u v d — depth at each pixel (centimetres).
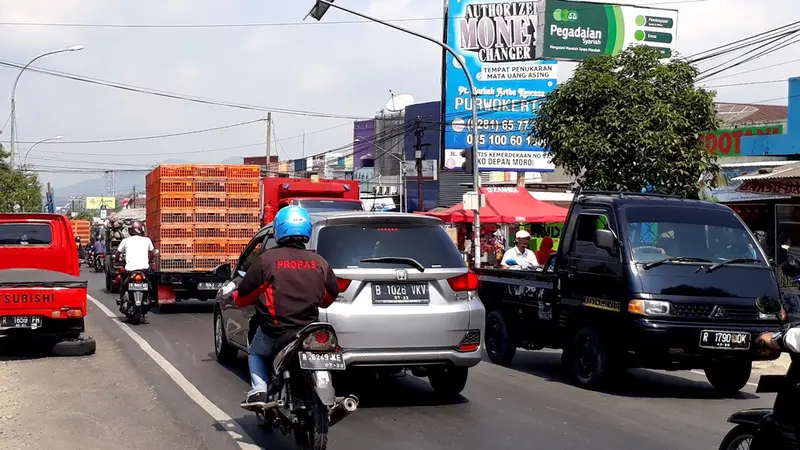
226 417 837
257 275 657
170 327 1638
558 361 1268
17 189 3822
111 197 14000
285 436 761
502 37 3288
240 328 1052
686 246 1000
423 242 874
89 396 950
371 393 973
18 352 1315
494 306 1236
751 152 2738
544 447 723
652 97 1781
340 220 862
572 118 1831
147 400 924
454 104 3300
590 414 862
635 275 952
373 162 6450
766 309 584
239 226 1930
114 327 1636
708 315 944
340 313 823
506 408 888
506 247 3294
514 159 3300
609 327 981
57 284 1205
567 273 1060
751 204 2259
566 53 3275
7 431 785
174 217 1892
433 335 844
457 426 802
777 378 531
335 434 768
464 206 2391
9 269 1330
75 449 718
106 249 2788
